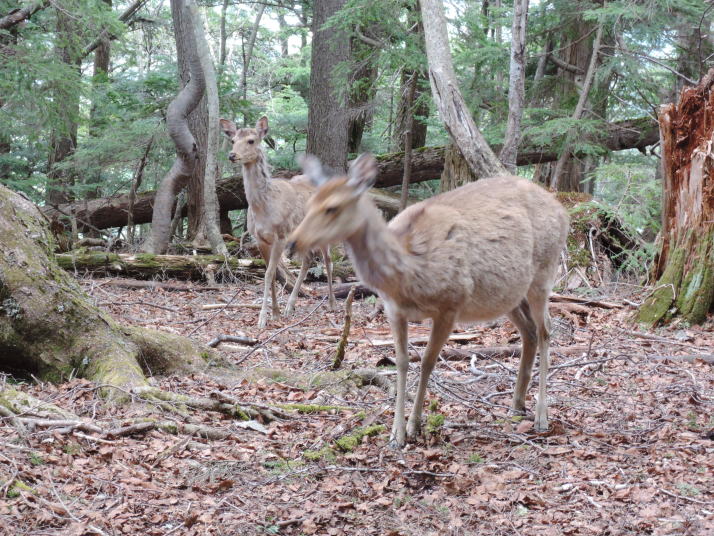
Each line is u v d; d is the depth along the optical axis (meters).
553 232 5.40
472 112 16.39
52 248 6.39
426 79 17.30
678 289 8.85
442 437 5.09
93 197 19.44
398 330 4.83
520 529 3.86
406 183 13.74
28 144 17.53
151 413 5.26
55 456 4.38
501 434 5.15
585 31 17.28
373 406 5.84
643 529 3.85
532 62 18.64
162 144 16.44
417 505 4.14
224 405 5.49
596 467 4.60
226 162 18.34
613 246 12.77
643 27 14.28
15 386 5.66
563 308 9.47
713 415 5.61
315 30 16.44
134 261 12.10
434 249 4.59
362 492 4.29
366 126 22.55
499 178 5.50
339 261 13.20
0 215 6.11
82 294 6.34
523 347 5.63
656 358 7.36
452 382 6.36
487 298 4.91
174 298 11.03
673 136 9.29
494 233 4.90
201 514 3.94
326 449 4.81
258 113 19.00
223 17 25.61
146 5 30.11
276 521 3.93
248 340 7.79
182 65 16.00
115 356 5.91
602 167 12.66
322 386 6.32
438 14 11.95
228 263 12.55
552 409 5.86
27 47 13.48
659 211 12.60
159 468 4.49
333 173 4.45
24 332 5.92
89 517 3.79
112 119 17.45
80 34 15.56
